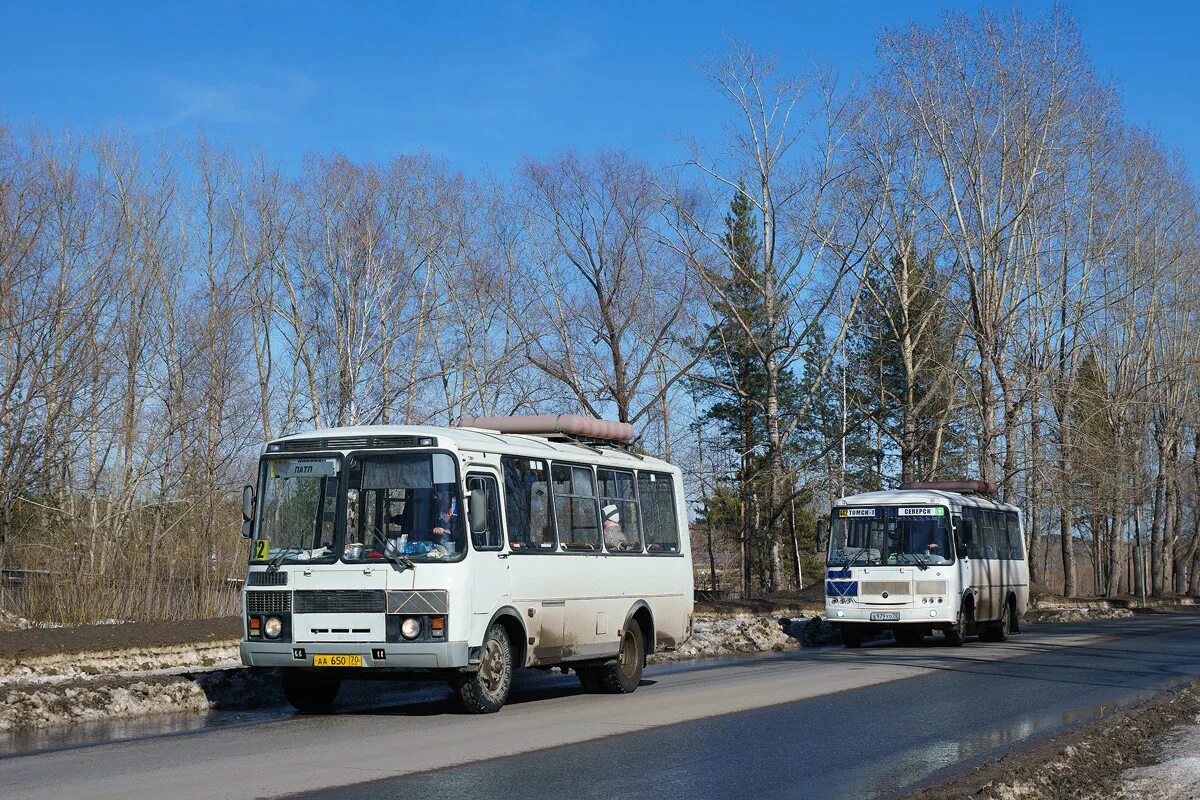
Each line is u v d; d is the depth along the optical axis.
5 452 30.98
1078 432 47.44
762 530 54.16
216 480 40.38
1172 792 10.20
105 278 36.19
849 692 17.61
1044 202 47.56
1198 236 63.56
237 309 47.12
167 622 23.78
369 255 53.44
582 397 52.09
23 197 32.41
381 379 53.78
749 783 10.20
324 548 14.41
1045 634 35.31
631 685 17.98
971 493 33.62
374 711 15.25
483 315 54.25
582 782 10.11
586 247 51.78
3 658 18.59
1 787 9.67
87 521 30.72
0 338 31.91
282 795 9.34
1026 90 45.97
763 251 50.34
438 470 14.38
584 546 17.06
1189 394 69.12
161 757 11.27
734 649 27.09
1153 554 74.44
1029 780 9.99
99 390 36.56
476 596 14.31
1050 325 54.56
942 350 47.88
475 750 11.79
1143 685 19.06
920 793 9.25
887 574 28.45
